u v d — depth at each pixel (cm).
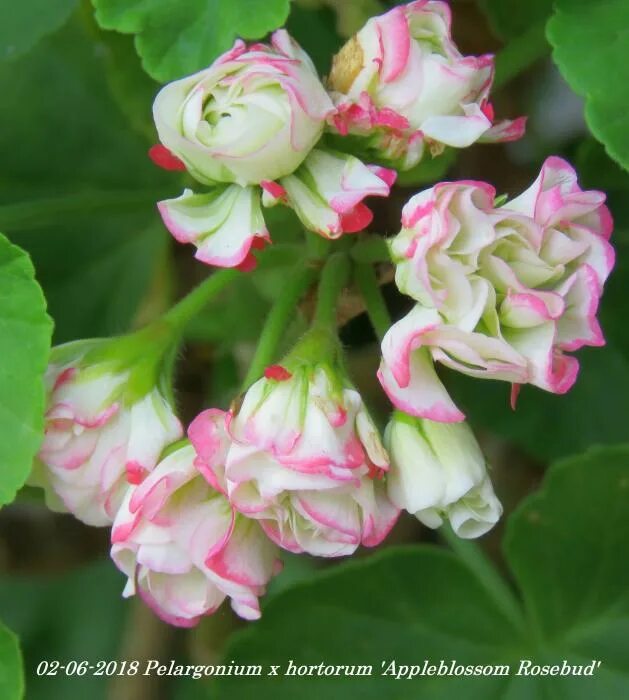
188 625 33
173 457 32
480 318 31
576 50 34
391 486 32
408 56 32
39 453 32
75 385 32
